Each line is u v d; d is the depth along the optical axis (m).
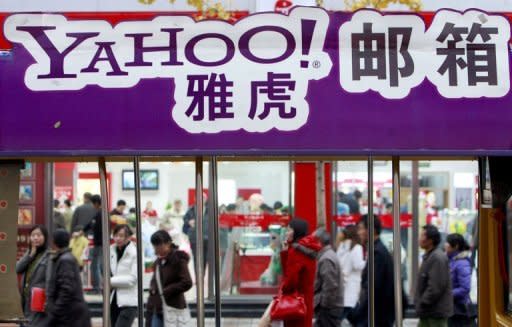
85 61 5.27
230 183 11.86
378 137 5.20
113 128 5.21
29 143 5.20
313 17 5.29
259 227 11.79
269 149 5.18
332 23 5.29
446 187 11.84
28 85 5.24
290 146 5.18
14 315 5.30
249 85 5.23
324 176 11.36
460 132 5.21
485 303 6.25
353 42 5.28
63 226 12.09
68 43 5.29
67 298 7.41
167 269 7.87
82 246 11.83
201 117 5.21
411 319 10.88
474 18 5.30
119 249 8.28
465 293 8.05
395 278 5.49
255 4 6.21
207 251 11.77
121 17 5.31
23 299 7.86
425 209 11.81
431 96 5.23
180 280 7.84
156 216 12.26
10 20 5.29
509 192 5.92
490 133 5.21
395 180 5.44
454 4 6.35
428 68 5.25
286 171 11.83
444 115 5.22
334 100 5.22
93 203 11.75
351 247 9.52
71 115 5.21
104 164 5.46
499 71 5.26
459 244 8.17
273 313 6.38
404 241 11.74
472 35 5.29
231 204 11.82
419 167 11.81
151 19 5.30
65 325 7.41
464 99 5.23
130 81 5.25
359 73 5.24
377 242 7.71
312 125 5.20
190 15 5.41
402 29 5.29
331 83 5.23
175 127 5.20
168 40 5.29
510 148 5.20
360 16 5.29
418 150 5.18
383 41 5.28
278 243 11.77
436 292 7.34
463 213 11.80
